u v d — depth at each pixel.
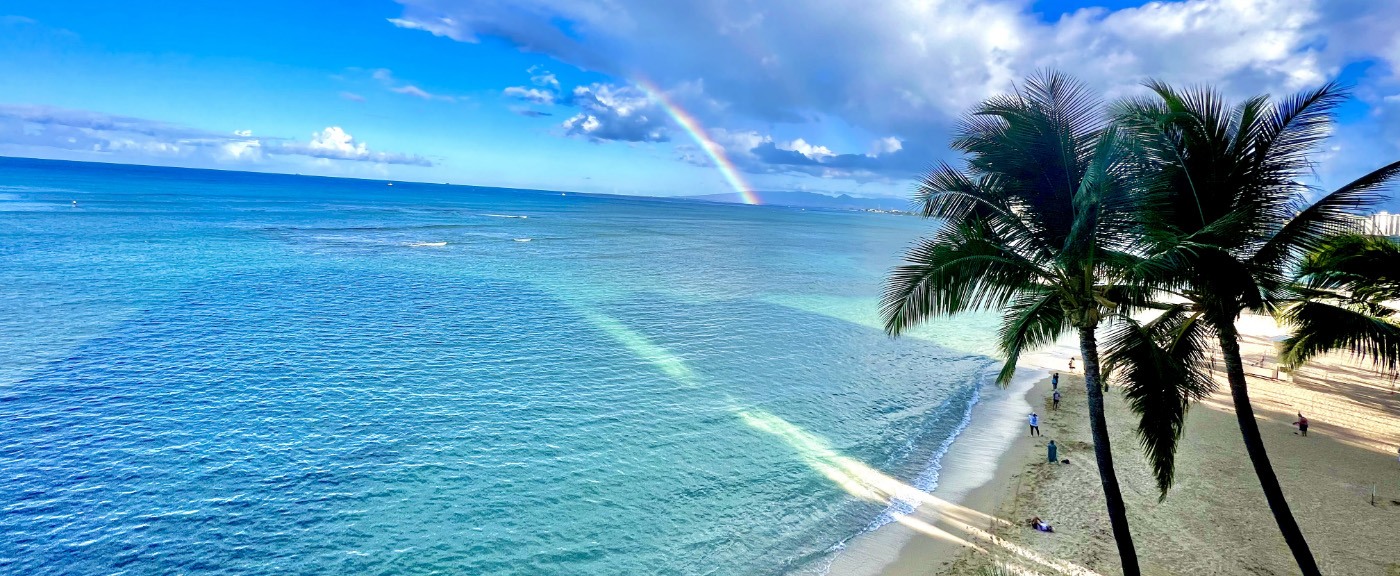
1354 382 32.53
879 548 17.73
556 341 37.62
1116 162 9.80
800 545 17.86
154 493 19.16
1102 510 19.50
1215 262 9.71
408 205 192.12
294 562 16.41
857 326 46.56
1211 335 13.22
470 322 41.28
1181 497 20.17
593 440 24.08
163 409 25.09
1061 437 26.00
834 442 25.00
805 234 159.25
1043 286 11.43
